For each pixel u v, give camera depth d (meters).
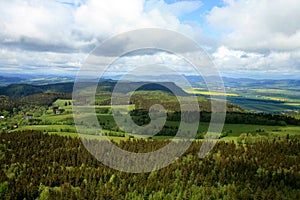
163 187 87.44
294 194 83.62
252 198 86.25
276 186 88.19
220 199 86.88
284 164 99.81
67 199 89.38
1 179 99.81
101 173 93.88
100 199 87.12
